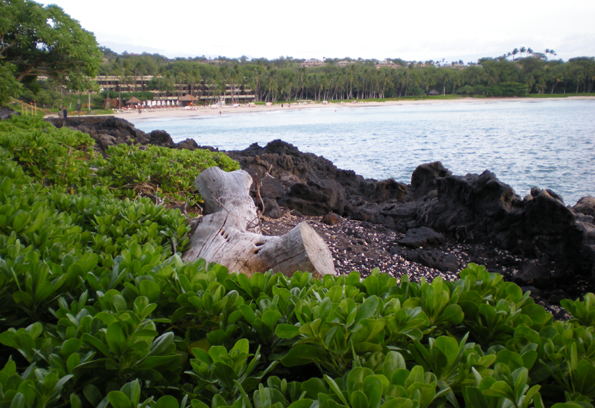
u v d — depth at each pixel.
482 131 46.34
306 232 3.59
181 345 1.88
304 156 14.70
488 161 25.47
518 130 46.50
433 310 1.94
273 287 2.03
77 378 1.53
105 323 1.62
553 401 1.62
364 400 1.22
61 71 33.28
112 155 7.96
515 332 1.80
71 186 6.85
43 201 3.97
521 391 1.35
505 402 1.35
